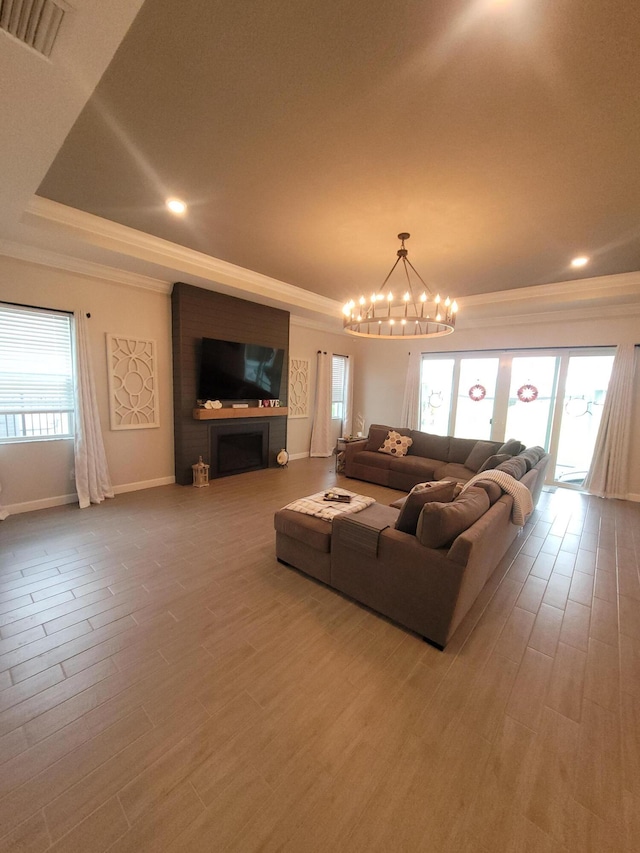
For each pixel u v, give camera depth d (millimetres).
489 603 2377
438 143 1934
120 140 1967
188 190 2482
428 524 1933
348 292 5176
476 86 1540
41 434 3656
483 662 1850
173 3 1232
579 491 5039
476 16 1251
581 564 2939
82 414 3742
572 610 2314
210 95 1640
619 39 1301
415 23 1284
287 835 1102
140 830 1100
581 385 5047
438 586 1894
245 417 5316
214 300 4664
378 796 1216
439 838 1106
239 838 1090
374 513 2656
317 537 2426
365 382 7473
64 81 1368
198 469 4625
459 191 2398
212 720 1473
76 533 3172
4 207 2434
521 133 1837
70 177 2346
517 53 1383
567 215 2678
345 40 1360
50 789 1200
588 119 1723
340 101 1659
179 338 4379
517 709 1575
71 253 3328
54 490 3783
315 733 1434
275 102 1679
